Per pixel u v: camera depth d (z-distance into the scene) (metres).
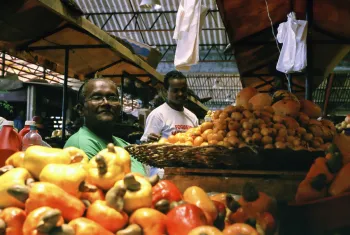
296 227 1.61
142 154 2.12
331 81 14.65
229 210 1.52
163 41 15.59
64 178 1.28
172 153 2.03
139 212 1.29
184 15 3.30
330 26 5.31
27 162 1.36
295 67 4.26
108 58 5.95
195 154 1.99
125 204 1.29
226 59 15.44
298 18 5.39
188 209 1.30
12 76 8.35
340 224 1.47
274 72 6.79
